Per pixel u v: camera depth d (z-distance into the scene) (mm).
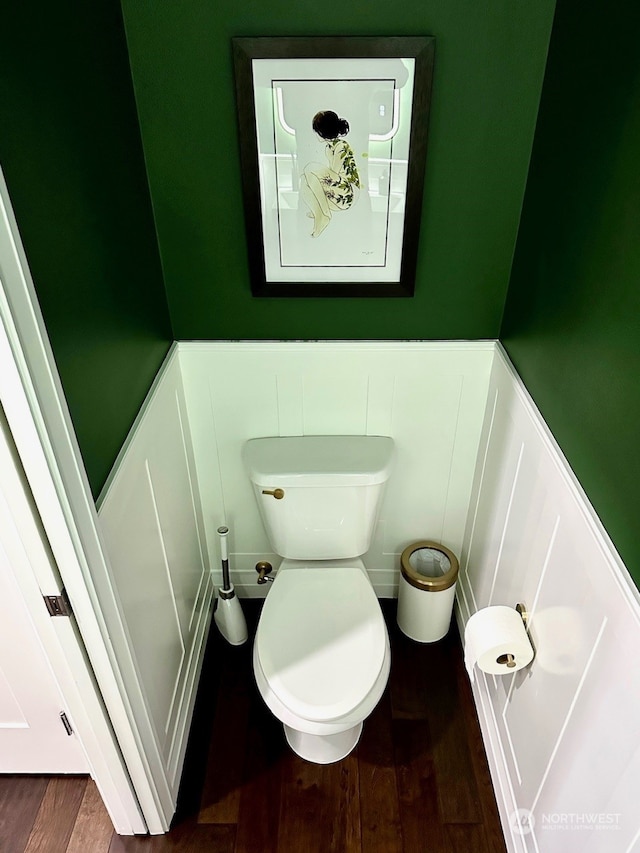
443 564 2156
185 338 1829
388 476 1831
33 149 970
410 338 1825
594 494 1159
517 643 1437
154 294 1632
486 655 1457
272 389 1884
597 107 1152
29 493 1038
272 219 1614
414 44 1386
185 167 1562
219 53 1422
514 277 1664
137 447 1414
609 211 1104
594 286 1164
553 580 1338
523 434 1549
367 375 1857
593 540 1136
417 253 1671
